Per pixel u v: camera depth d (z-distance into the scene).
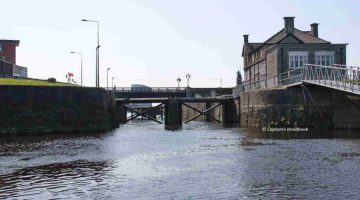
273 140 39.62
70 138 43.88
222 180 20.83
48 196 18.05
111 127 62.97
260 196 17.69
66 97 51.50
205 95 98.81
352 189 18.45
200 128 62.47
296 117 57.12
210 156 29.31
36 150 32.81
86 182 20.64
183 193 18.31
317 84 49.59
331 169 23.08
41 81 64.50
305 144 35.44
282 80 61.22
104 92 55.78
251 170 23.34
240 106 70.00
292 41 68.88
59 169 24.23
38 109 49.44
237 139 41.81
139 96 91.50
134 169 24.22
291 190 18.53
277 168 23.78
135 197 17.75
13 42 104.81
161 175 22.31
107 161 27.31
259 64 77.00
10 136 45.78
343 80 47.38
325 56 64.69
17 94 48.28
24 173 23.00
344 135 44.25
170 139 43.00
